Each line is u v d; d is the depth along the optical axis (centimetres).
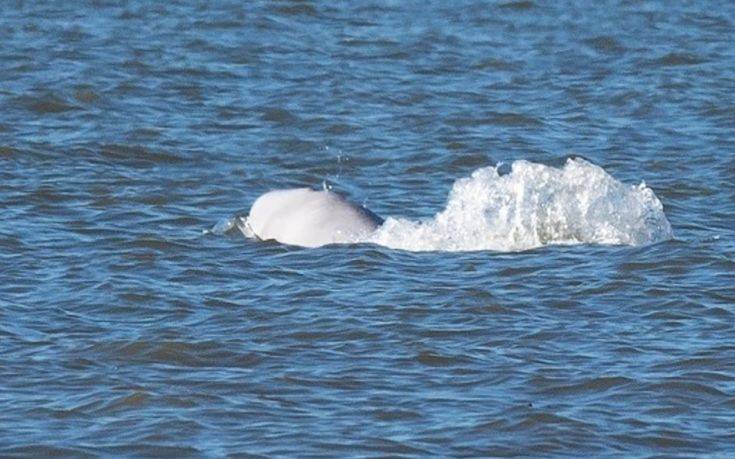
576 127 11950
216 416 5794
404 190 9900
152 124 11638
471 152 10981
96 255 7944
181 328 6769
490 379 6188
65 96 12450
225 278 7544
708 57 15325
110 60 14312
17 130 11250
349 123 11844
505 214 8162
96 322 6875
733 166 10375
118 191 9406
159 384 6103
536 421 5756
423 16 17638
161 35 15900
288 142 11194
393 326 6781
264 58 14788
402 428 5703
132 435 5619
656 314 6981
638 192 8300
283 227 8256
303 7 17800
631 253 7862
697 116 12350
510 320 6888
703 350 6494
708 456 5506
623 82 13862
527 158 10906
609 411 5872
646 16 17912
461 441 5594
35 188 9369
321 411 5856
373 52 15350
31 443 5547
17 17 16725
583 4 18688
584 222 8188
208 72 13950
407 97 13038
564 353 6488
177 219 8800
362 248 7956
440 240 8069
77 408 5862
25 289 7350
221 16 17088
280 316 6925
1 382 6122
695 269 7619
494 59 15000
